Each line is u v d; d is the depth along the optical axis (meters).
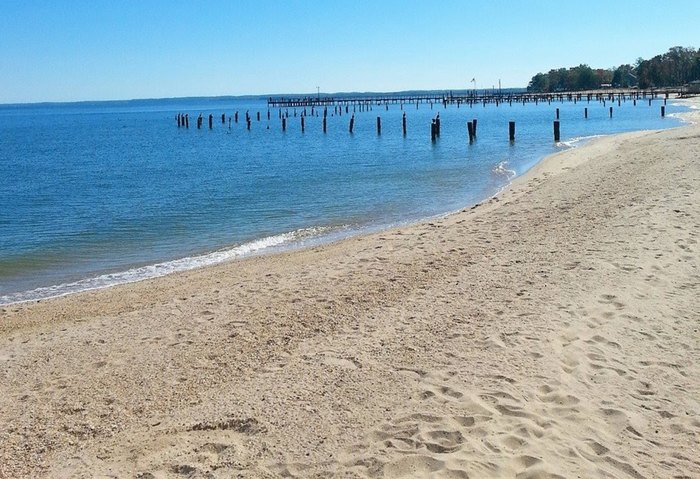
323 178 27.98
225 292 10.55
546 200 17.45
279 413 5.84
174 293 11.07
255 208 21.17
